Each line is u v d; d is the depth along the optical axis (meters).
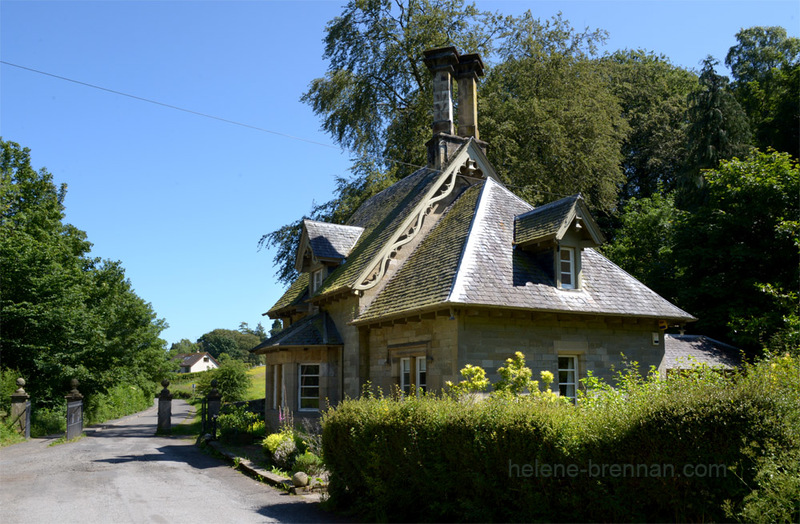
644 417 6.20
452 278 13.84
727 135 32.72
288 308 22.92
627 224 33.41
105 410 38.06
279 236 34.28
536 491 6.97
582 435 6.69
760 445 5.36
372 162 33.22
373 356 16.72
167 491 11.35
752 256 21.86
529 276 14.83
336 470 9.81
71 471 14.14
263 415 25.16
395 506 8.75
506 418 7.35
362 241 20.81
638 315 15.20
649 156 41.62
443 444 8.09
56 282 27.92
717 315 22.64
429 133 30.00
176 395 75.69
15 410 22.53
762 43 42.56
